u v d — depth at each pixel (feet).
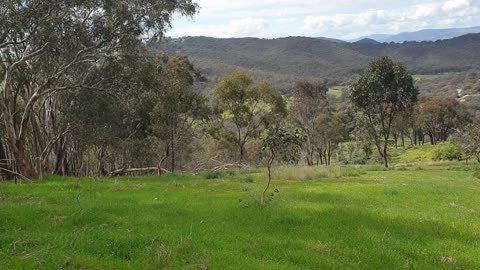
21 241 25.45
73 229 29.58
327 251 25.82
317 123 192.54
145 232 28.81
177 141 130.00
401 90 127.44
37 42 71.87
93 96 92.07
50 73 85.25
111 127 103.60
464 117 305.94
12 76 85.05
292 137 44.88
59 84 92.68
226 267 22.08
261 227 32.04
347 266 23.07
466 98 404.77
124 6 75.10
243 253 25.04
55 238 26.27
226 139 147.64
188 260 23.08
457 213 39.29
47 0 66.03
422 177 83.56
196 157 148.66
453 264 24.02
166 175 87.97
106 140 108.17
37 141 97.45
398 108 132.57
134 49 84.17
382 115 133.28
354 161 203.10
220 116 148.66
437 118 300.20
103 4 71.72
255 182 70.03
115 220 33.14
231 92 143.33
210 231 30.07
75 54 79.66
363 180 75.51
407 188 60.44
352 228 32.19
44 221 32.01
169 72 111.86
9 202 41.75
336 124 201.98
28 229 29.53
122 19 76.48
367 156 204.13
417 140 363.15
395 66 128.57
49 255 22.90
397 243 27.99
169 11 82.17
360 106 134.51
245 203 43.32
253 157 151.74
